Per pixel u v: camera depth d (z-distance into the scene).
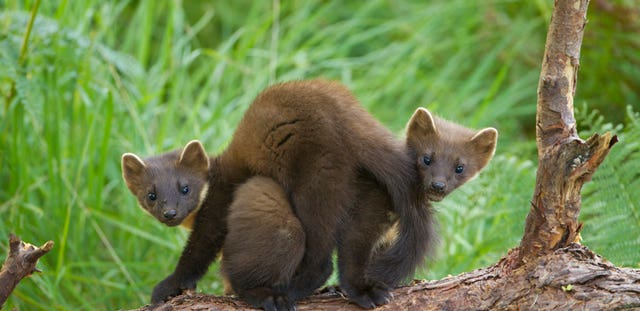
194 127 14.37
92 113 13.12
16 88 11.72
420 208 8.96
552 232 7.45
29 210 12.55
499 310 7.52
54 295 11.55
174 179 10.32
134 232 12.45
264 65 16.47
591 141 7.11
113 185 13.55
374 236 8.74
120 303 12.41
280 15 18.52
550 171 7.32
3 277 7.75
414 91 16.70
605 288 7.07
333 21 18.67
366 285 8.46
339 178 8.62
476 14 17.62
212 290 11.84
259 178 9.03
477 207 12.70
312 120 8.80
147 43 15.70
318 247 8.61
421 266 9.00
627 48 16.14
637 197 10.52
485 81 17.50
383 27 17.53
